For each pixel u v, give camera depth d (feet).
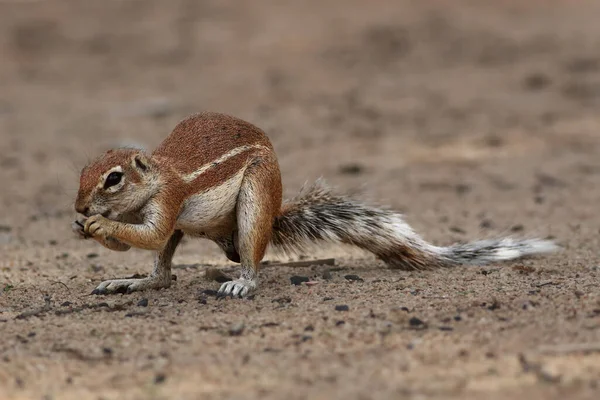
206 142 35.06
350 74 116.47
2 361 28.27
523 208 58.03
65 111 102.06
